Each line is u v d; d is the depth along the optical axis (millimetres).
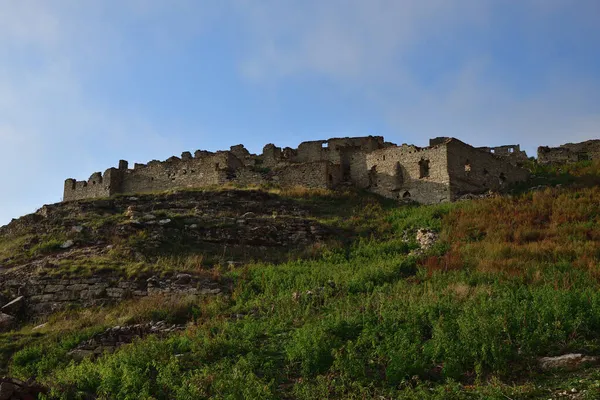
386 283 23219
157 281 26031
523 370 14023
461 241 29156
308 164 44344
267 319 20109
